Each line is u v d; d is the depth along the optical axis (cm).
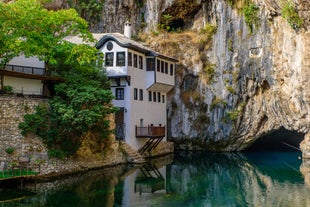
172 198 2217
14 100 2577
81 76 3009
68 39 3856
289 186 2620
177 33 4922
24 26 2709
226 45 4472
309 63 3647
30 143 2589
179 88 4656
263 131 4484
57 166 2677
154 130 3753
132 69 3709
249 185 2659
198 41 4681
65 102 2770
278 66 4016
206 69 4591
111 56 3691
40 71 3275
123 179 2712
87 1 5034
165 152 4309
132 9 5103
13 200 2041
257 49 4247
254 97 4400
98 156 3062
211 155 4381
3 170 2408
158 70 4056
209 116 4562
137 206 2011
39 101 2741
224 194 2358
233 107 4447
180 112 4653
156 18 5006
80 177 2689
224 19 4512
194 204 2094
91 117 2680
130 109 3641
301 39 3681
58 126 2727
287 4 3703
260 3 4169
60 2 4756
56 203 2014
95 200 2105
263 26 4156
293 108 3950
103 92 2859
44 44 2705
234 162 3831
